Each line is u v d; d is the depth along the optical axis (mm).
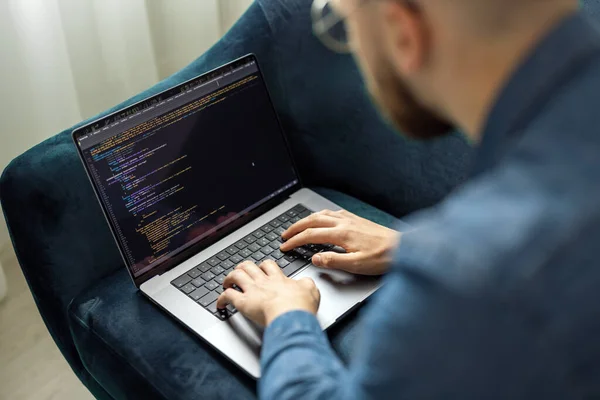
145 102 1011
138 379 950
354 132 1174
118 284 1054
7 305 1574
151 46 1642
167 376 923
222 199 1085
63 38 1442
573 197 452
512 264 447
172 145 1035
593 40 478
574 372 462
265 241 1069
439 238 474
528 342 450
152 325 976
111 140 973
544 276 444
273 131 1153
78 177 1035
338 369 674
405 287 489
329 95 1162
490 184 489
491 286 447
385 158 1167
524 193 463
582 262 445
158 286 1000
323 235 1000
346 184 1239
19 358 1467
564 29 472
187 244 1042
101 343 991
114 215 972
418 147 1126
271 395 663
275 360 693
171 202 1030
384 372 501
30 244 1024
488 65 489
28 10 1331
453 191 1132
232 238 1078
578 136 461
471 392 475
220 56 1183
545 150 467
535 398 469
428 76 533
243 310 863
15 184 996
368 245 979
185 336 959
